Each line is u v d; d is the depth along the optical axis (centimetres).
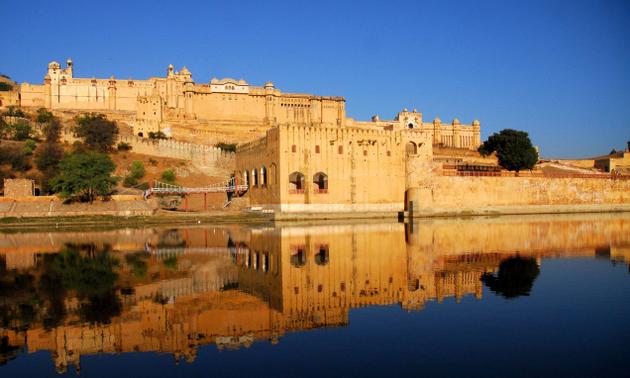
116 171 10088
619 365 1381
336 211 8081
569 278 2628
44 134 11225
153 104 13812
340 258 3416
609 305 2034
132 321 1905
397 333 1706
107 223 7100
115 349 1605
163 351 1574
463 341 1608
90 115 13575
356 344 1599
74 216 7206
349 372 1368
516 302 2111
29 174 9400
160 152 11288
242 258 3484
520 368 1371
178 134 13175
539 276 2697
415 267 3022
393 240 4534
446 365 1402
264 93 15338
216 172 11112
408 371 1364
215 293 2358
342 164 8144
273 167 8069
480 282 2545
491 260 3291
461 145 18288
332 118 16062
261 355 1519
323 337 1678
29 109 14550
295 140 7875
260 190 8706
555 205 9450
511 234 5053
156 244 4453
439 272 2842
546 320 1830
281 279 2686
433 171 8631
